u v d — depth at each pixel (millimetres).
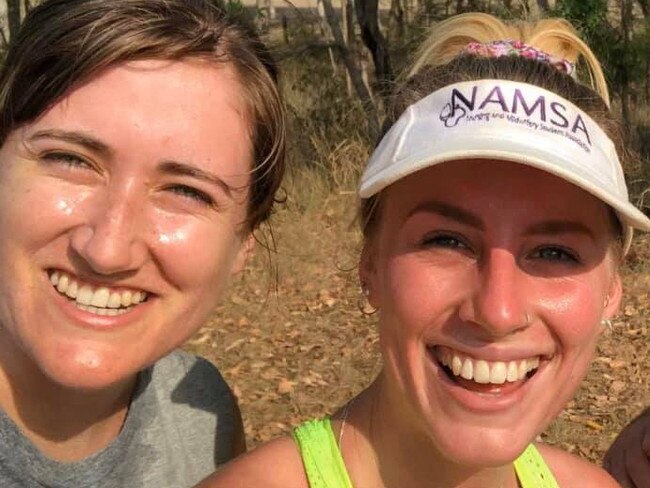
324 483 445
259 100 484
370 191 420
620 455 563
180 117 440
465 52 454
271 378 1578
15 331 448
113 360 452
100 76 428
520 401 419
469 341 406
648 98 2516
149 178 438
